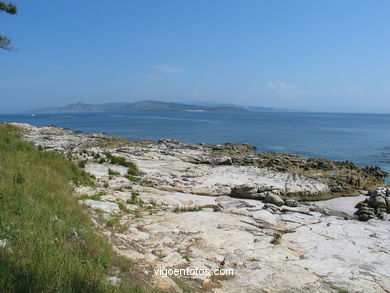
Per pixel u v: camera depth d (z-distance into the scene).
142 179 22.41
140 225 12.02
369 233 13.63
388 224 15.25
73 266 6.31
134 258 8.80
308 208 18.61
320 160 35.56
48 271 5.80
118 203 14.35
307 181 25.22
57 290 5.40
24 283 5.32
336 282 8.86
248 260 9.89
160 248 10.09
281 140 65.75
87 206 12.56
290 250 11.10
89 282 5.98
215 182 23.66
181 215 14.16
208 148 45.81
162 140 50.34
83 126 109.38
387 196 19.59
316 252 11.11
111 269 7.27
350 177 27.66
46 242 6.86
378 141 65.06
